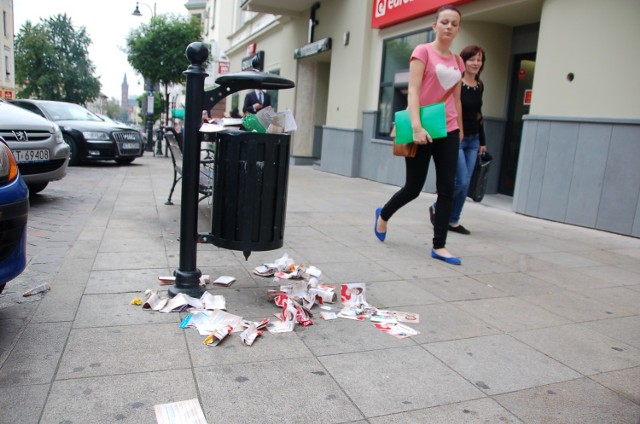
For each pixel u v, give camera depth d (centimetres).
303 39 1532
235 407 213
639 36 601
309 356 263
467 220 695
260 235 321
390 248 503
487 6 809
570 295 389
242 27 2244
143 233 505
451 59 456
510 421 216
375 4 1113
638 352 291
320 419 209
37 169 642
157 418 202
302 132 1611
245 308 323
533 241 576
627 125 617
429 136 433
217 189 321
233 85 324
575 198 678
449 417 216
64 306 309
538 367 267
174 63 2044
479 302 362
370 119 1177
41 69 5622
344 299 342
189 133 314
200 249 458
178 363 247
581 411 226
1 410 202
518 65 909
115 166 1262
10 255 269
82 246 446
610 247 564
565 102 685
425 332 304
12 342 258
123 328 282
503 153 941
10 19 4381
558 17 689
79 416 200
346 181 1141
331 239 528
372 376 247
